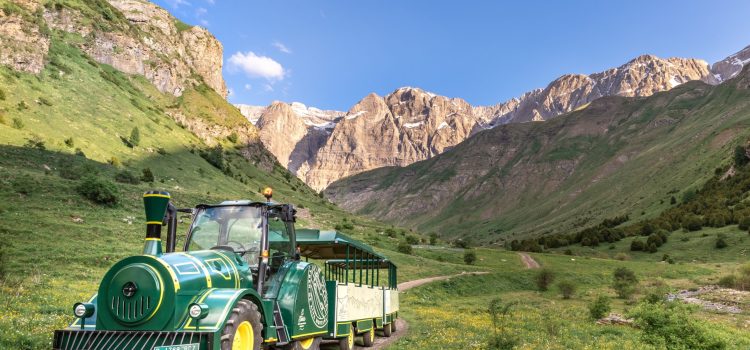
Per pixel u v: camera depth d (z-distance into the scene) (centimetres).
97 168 9681
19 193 6156
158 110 18475
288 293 1026
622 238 16950
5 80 11888
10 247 3919
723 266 10875
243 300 801
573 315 4219
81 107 13650
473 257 10769
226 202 1009
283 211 1045
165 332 698
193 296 740
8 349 1005
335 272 1881
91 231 5209
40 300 1986
